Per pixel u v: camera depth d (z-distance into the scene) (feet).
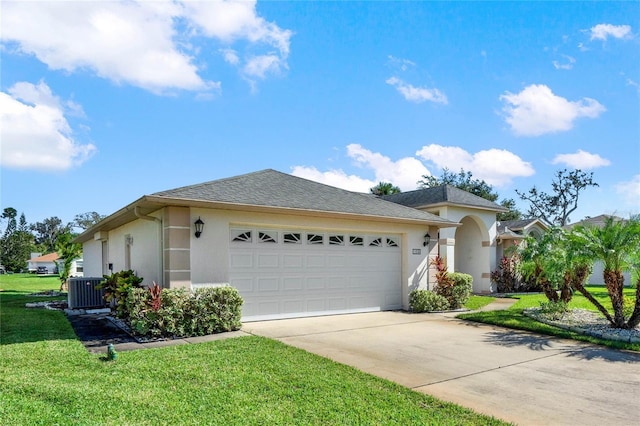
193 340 27.14
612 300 32.37
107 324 34.17
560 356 24.25
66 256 76.79
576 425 14.37
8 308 45.65
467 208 65.77
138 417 14.01
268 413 14.66
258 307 34.76
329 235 39.45
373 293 42.39
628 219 32.83
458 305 45.93
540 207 150.00
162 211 32.48
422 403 16.15
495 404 16.35
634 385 18.85
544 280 39.27
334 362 21.67
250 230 34.73
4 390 16.29
